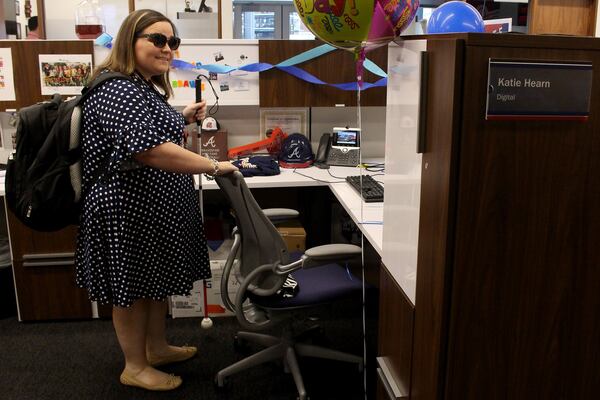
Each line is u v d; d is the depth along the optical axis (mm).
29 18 3111
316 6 1390
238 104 2943
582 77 1029
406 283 1354
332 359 2270
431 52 1111
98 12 3186
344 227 3133
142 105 1809
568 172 1072
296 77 2881
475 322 1116
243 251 2055
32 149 1948
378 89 2924
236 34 5660
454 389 1149
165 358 2377
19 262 2699
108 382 2279
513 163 1047
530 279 1110
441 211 1088
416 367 1287
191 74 2873
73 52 2750
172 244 1997
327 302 2014
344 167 2961
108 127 1797
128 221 1882
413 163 1256
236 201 1929
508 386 1163
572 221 1098
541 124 1040
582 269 1127
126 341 2166
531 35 1005
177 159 1810
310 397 2170
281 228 2805
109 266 1925
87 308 2793
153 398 2170
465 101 1007
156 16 1918
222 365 2404
